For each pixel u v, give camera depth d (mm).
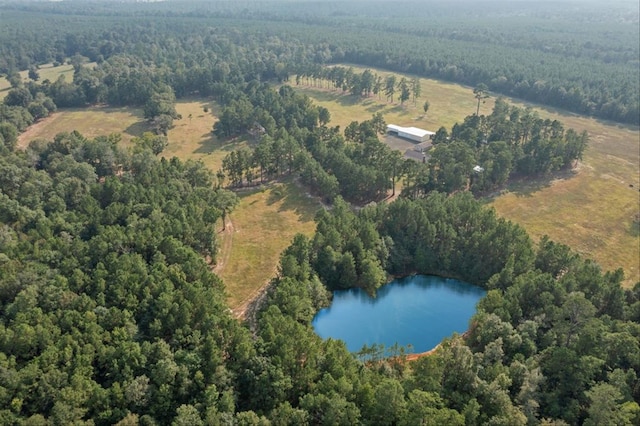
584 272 104750
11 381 75188
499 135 193000
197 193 143875
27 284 97938
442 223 129500
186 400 79188
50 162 160500
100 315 91688
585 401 77438
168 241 113000
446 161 163375
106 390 75875
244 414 72500
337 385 76688
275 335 86250
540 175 180250
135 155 168375
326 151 171875
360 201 160375
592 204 161125
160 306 93125
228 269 126438
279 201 161500
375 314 115875
